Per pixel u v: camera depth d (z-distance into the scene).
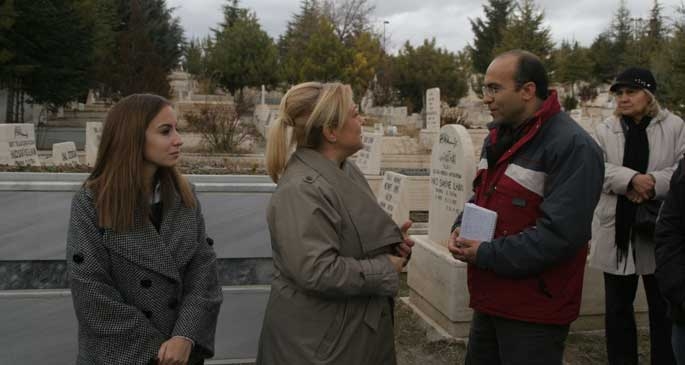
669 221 2.55
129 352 2.17
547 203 2.45
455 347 4.43
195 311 2.34
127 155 2.23
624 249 3.64
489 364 2.93
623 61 40.66
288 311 2.23
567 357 4.30
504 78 2.60
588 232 2.45
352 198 2.24
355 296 2.22
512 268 2.47
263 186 3.56
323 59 36.41
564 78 41.66
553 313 2.54
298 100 2.35
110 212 2.19
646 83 3.65
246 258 3.58
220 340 3.57
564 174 2.45
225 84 35.97
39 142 19.83
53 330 3.31
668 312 2.65
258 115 24.12
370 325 2.24
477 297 2.75
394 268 2.25
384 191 7.50
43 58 20.78
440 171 5.14
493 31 47.78
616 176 3.62
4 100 22.56
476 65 48.41
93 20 23.44
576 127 2.54
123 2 37.06
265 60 35.62
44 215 3.29
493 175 2.76
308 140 2.36
